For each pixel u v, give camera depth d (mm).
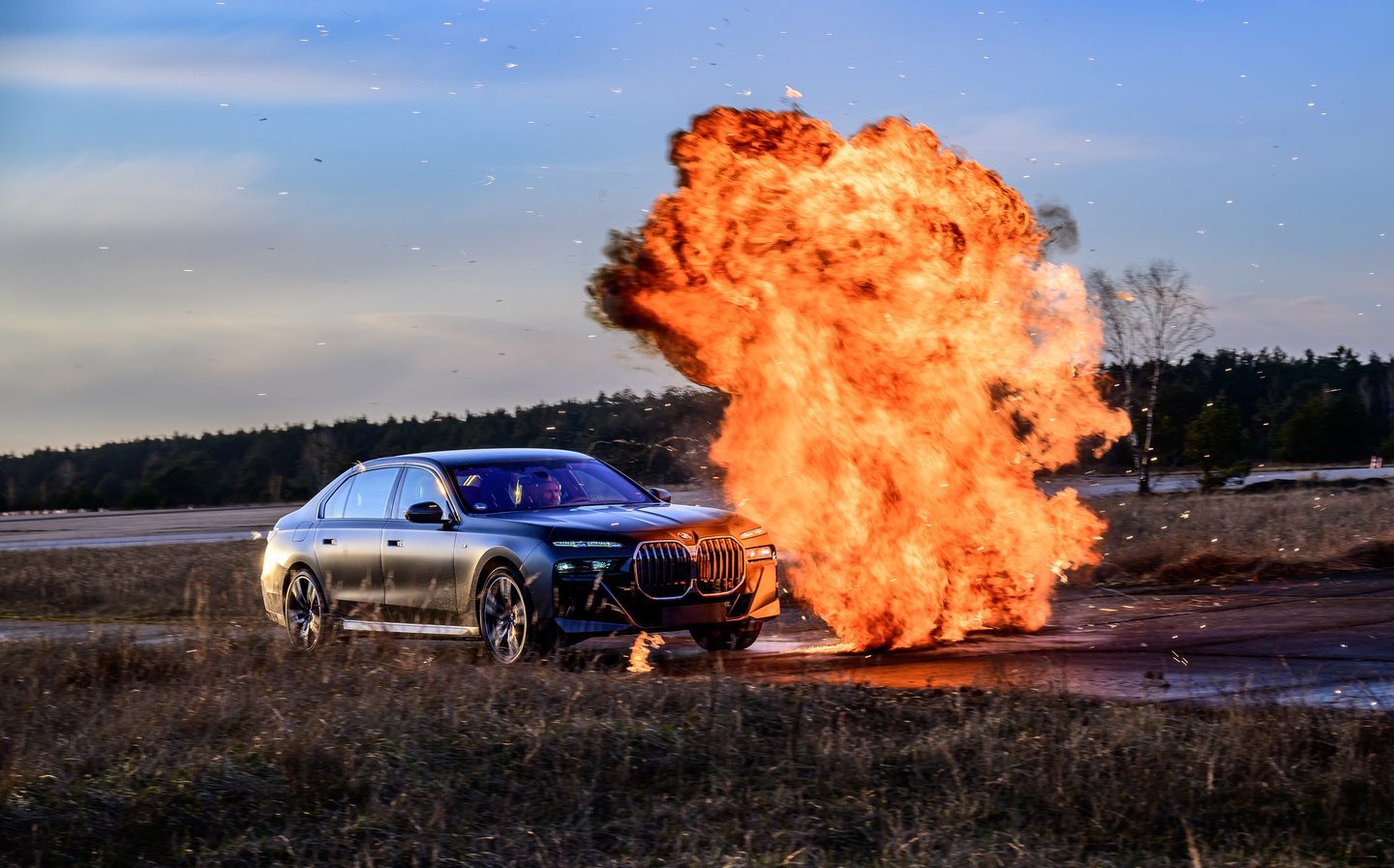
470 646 11344
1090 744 6375
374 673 8703
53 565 26797
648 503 11547
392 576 11398
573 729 6910
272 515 73750
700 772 6445
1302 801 5688
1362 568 15469
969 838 5391
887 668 9500
